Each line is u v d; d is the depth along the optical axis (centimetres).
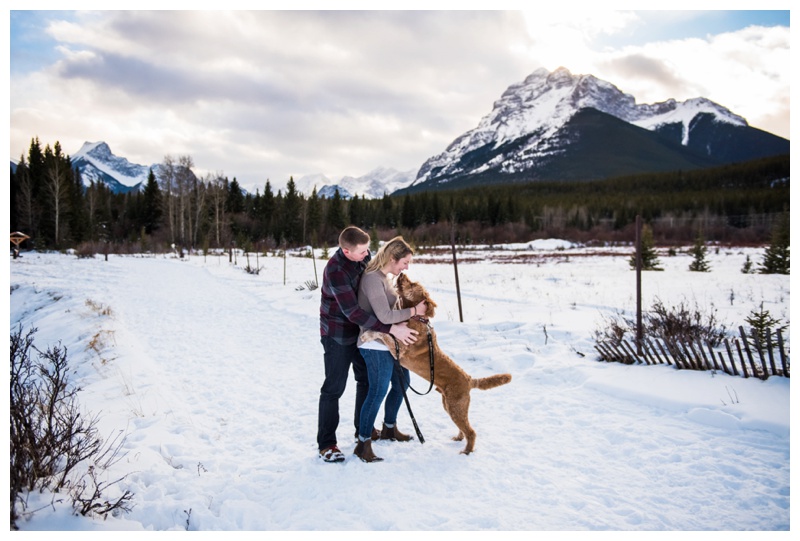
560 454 396
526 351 691
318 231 6969
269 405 538
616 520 304
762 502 319
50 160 5269
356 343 396
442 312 1015
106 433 438
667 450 393
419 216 8675
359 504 323
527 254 3962
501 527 297
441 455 396
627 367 589
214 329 1005
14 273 2081
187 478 362
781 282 1546
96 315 1078
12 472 275
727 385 495
